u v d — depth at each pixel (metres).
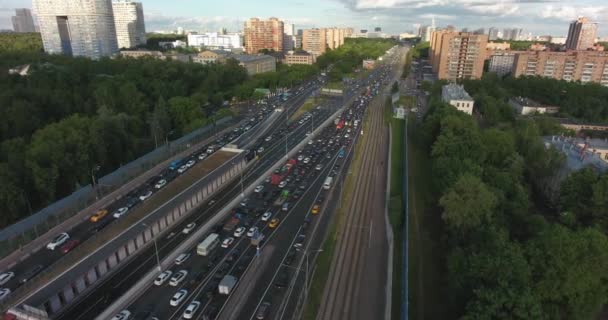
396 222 104.31
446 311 73.56
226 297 79.06
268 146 176.25
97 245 87.31
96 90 199.00
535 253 69.19
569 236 68.38
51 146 123.94
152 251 94.00
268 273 86.44
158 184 126.00
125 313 72.94
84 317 72.94
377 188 131.50
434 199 118.75
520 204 98.12
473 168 113.00
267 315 73.81
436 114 164.12
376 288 81.75
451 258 73.62
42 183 112.88
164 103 189.88
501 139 135.88
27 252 87.56
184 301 77.81
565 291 65.12
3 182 103.56
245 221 108.94
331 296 79.12
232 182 135.38
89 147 135.25
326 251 93.75
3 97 164.38
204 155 158.38
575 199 96.69
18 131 151.12
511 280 63.50
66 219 102.38
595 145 147.00
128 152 152.50
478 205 88.12
